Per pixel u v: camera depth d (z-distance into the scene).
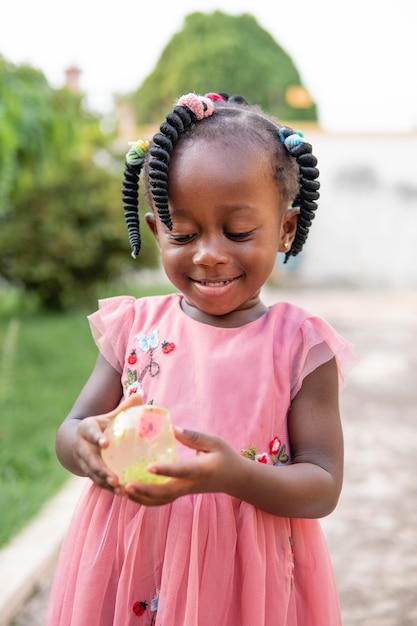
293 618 1.62
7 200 7.16
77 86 16.03
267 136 1.63
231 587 1.55
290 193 1.69
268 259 1.60
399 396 6.66
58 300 10.74
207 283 1.59
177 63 27.86
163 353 1.72
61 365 6.91
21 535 3.31
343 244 18.30
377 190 18.08
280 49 29.14
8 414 5.13
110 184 10.51
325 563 1.70
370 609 2.96
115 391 1.80
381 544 3.54
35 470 4.07
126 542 1.59
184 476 1.30
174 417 1.64
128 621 1.57
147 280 15.26
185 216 1.56
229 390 1.63
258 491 1.46
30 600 2.98
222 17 28.28
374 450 5.05
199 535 1.54
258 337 1.69
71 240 10.22
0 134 5.07
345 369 1.77
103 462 1.38
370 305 13.37
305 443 1.64
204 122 1.60
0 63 5.62
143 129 17.27
